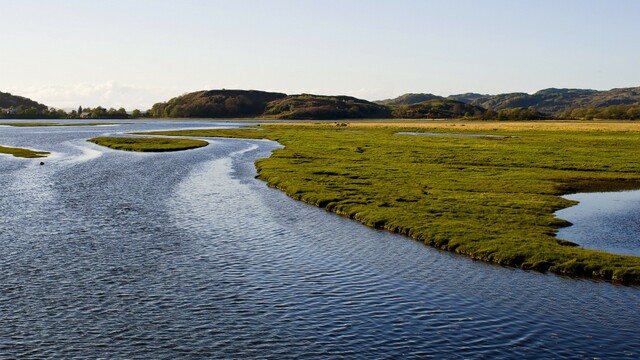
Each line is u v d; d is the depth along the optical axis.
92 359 20.00
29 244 34.91
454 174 75.19
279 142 138.00
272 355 20.59
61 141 131.88
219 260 32.62
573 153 104.88
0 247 34.00
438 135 168.25
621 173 78.25
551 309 25.89
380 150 111.81
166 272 30.05
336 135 167.38
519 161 91.81
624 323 24.36
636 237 40.31
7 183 60.59
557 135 161.38
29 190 55.97
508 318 24.67
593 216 48.00
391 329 23.19
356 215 46.06
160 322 23.34
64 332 22.17
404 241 38.41
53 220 42.00
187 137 155.62
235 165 85.69
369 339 22.16
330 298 26.66
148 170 75.81
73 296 26.08
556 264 32.47
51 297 25.89
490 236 38.41
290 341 21.80
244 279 29.20
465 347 21.64
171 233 39.00
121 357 20.20
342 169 79.19
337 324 23.56
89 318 23.62
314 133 179.50
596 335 23.05
